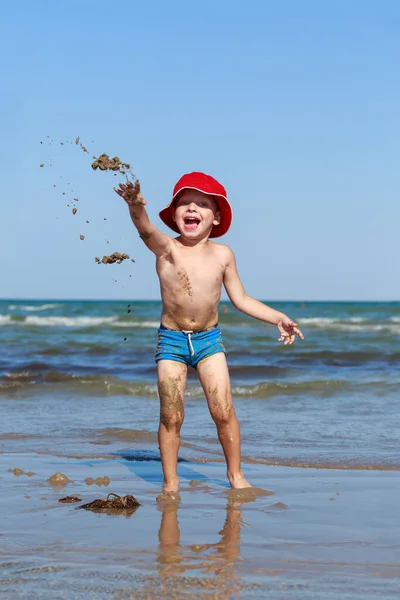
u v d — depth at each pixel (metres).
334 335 24.84
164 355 4.59
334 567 2.92
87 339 22.64
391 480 4.84
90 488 4.55
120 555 3.05
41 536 3.38
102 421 7.61
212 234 4.89
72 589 2.60
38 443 6.30
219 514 3.87
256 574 2.80
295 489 4.55
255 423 7.37
